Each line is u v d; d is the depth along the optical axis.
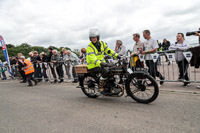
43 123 2.55
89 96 3.99
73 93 4.62
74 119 2.62
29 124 2.55
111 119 2.52
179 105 2.93
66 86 5.88
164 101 3.22
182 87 4.20
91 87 3.80
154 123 2.27
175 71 6.57
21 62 7.63
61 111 3.07
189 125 2.14
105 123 2.39
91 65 3.50
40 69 7.70
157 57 4.52
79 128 2.28
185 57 4.09
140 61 4.88
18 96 4.70
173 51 4.35
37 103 3.76
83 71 3.70
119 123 2.35
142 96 3.56
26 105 3.66
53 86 6.11
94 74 3.67
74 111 3.02
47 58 7.46
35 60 7.81
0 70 10.20
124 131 2.10
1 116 3.03
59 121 2.58
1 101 4.22
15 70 9.26
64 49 7.20
